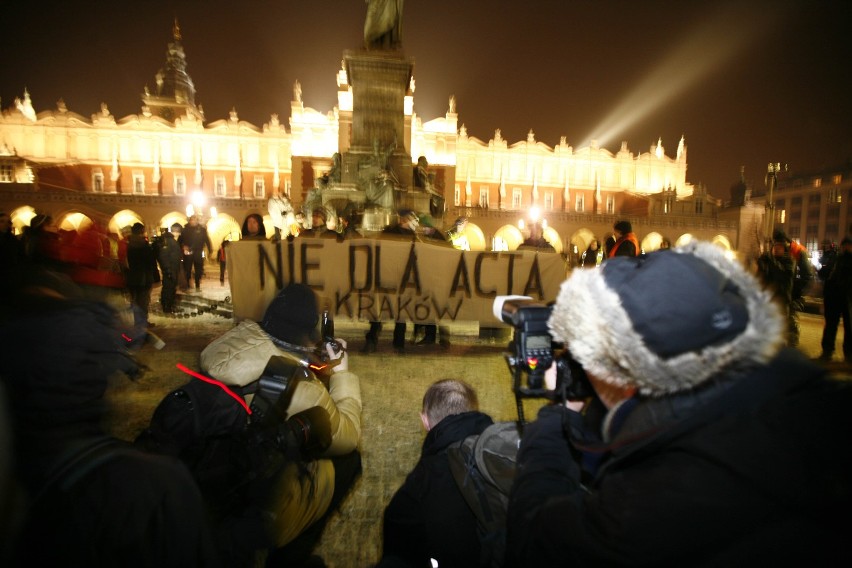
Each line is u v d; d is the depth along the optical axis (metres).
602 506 0.84
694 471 0.76
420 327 7.98
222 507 1.65
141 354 6.16
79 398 0.97
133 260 8.14
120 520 0.92
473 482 1.67
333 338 2.44
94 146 57.56
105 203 45.44
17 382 0.91
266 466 1.65
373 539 2.66
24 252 7.59
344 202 15.68
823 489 0.68
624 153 67.31
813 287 16.97
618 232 7.52
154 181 57.75
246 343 1.75
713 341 0.79
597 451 0.99
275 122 60.16
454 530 1.71
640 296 0.83
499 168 63.84
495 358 6.46
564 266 6.86
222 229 47.22
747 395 0.80
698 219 52.94
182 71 72.31
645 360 0.81
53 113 56.81
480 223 48.31
